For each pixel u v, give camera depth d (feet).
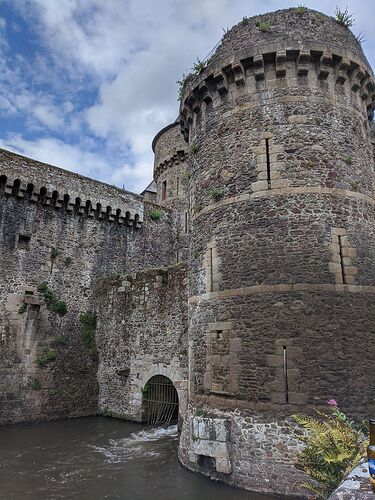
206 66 38.83
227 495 26.96
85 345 58.59
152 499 27.04
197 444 30.76
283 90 34.17
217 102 37.35
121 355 55.57
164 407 50.90
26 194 57.36
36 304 54.54
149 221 73.51
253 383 29.45
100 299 60.85
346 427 21.85
